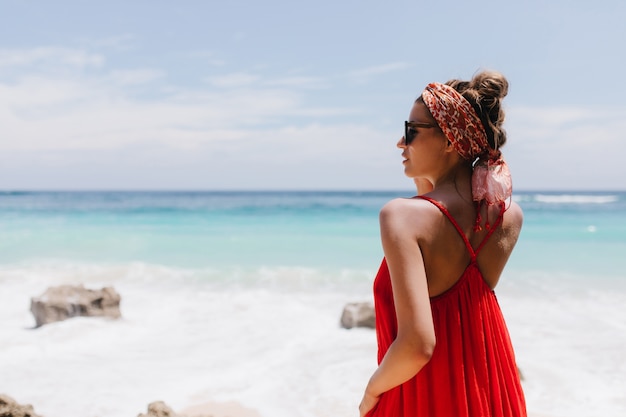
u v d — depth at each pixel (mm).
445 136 1752
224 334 7480
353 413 4820
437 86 1766
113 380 5629
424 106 1789
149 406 4012
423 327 1521
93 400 5090
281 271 13297
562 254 16578
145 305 9398
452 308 1660
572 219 32781
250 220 33625
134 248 18922
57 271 13242
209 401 5078
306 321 8219
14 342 6980
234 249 18562
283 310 8977
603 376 5766
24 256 16969
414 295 1542
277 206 54156
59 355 6461
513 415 1705
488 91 1751
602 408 4969
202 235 23328
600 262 14789
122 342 7066
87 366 6066
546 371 5906
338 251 17906
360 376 5730
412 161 1817
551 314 8734
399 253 1575
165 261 15688
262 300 9859
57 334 7270
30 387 5414
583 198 82812
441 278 1659
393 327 1711
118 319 8172
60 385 5469
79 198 84312
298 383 5555
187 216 37906
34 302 8000
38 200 75125
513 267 13992
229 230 26094
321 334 7449
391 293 1716
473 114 1714
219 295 10391
